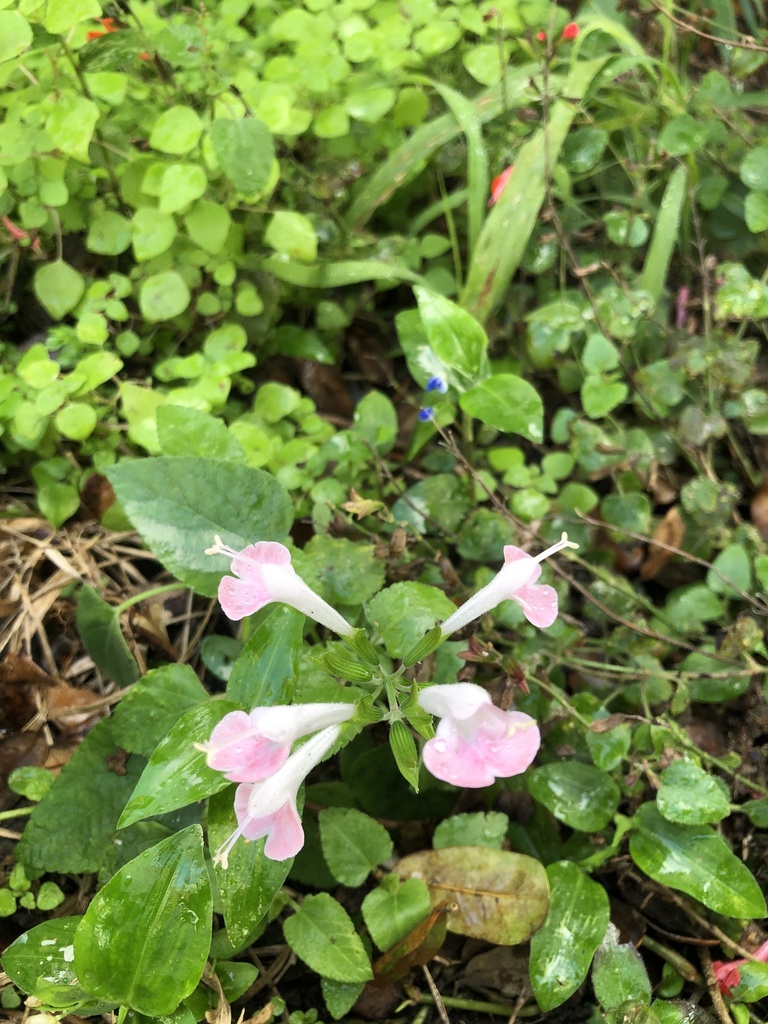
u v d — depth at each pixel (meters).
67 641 0.24
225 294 0.27
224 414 0.27
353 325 0.30
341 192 0.28
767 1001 0.20
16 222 0.26
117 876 0.16
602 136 0.26
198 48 0.25
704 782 0.19
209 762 0.14
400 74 0.28
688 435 0.25
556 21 0.29
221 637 0.23
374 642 0.20
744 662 0.23
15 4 0.24
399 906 0.19
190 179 0.24
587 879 0.20
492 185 0.30
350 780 0.21
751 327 0.29
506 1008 0.20
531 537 0.24
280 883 0.17
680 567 0.26
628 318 0.26
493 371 0.29
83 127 0.23
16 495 0.26
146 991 0.16
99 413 0.25
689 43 0.31
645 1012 0.18
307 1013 0.19
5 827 0.21
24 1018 0.18
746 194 0.29
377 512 0.24
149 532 0.19
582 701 0.22
